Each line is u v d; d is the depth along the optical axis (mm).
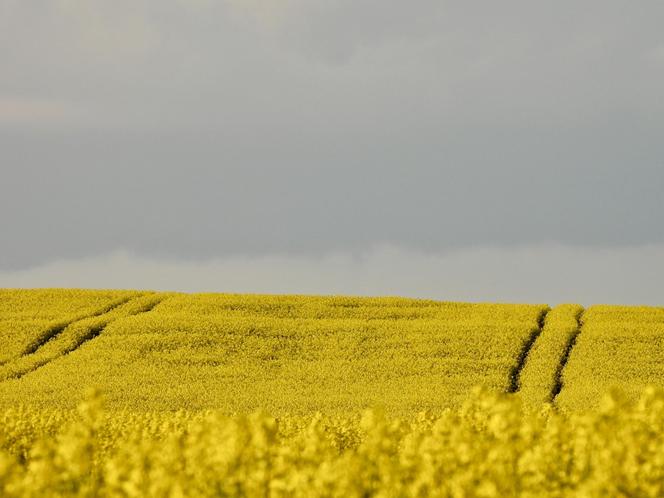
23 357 110500
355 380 102938
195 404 92500
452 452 23562
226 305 138375
